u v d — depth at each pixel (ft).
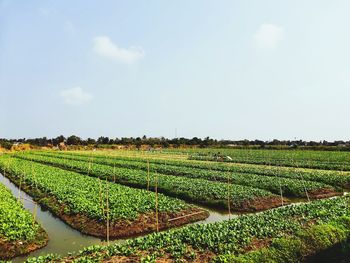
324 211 62.39
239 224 55.21
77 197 79.51
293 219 59.21
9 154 282.77
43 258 44.01
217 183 100.42
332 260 44.47
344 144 377.50
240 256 41.93
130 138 477.36
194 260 42.78
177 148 388.78
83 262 41.60
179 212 70.08
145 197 79.05
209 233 50.62
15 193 102.01
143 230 61.67
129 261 42.47
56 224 67.62
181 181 104.27
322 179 111.45
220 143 450.30
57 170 141.79
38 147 417.49
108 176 122.83
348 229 51.88
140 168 151.94
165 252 45.19
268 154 243.81
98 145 420.36
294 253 44.24
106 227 60.44
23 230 56.08
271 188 97.40
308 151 284.20
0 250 50.72
